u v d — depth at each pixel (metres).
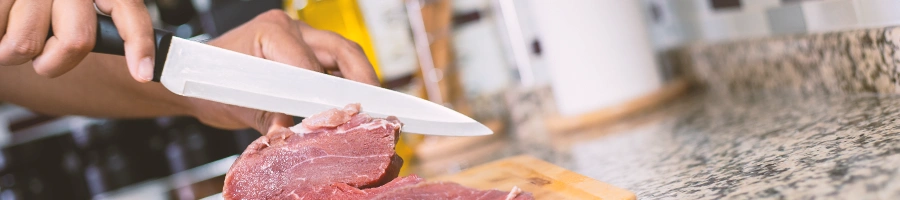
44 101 1.41
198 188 2.36
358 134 1.06
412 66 2.04
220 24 2.04
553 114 2.13
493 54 2.28
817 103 1.35
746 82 1.70
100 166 2.45
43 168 2.61
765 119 1.34
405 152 1.95
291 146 1.06
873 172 0.79
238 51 1.16
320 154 1.05
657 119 1.65
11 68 1.35
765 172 0.94
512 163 1.31
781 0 1.49
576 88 1.76
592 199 0.97
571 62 1.75
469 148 1.96
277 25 1.15
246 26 1.19
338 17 1.95
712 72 1.83
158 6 2.24
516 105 2.26
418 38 2.03
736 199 0.86
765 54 1.58
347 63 1.18
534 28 2.28
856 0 1.27
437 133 1.14
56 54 0.89
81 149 2.57
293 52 1.11
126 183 2.46
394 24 2.01
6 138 2.61
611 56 1.73
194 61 1.03
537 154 1.62
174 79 1.00
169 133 2.49
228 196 1.04
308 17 1.93
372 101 1.12
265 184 1.05
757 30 1.63
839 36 1.30
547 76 2.29
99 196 2.45
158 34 0.96
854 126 1.06
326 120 1.06
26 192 2.54
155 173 2.53
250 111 1.20
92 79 1.34
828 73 1.37
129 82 1.32
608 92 1.74
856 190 0.75
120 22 0.92
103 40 0.92
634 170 1.20
